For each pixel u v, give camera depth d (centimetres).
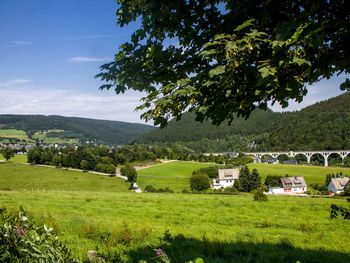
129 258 967
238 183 10288
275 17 468
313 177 12962
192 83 486
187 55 542
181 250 1131
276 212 2573
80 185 10925
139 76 560
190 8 518
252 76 461
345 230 1828
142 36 536
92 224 1439
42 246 438
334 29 435
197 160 18675
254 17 467
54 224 1359
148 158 17500
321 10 428
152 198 3419
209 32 520
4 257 421
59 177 12100
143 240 1270
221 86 455
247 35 425
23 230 454
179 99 491
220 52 439
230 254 1146
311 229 1823
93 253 533
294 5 464
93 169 13925
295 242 1450
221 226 1900
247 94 487
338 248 1362
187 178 12662
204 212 2494
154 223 1892
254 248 1245
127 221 1803
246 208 2786
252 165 16362
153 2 504
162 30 539
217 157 18450
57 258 436
